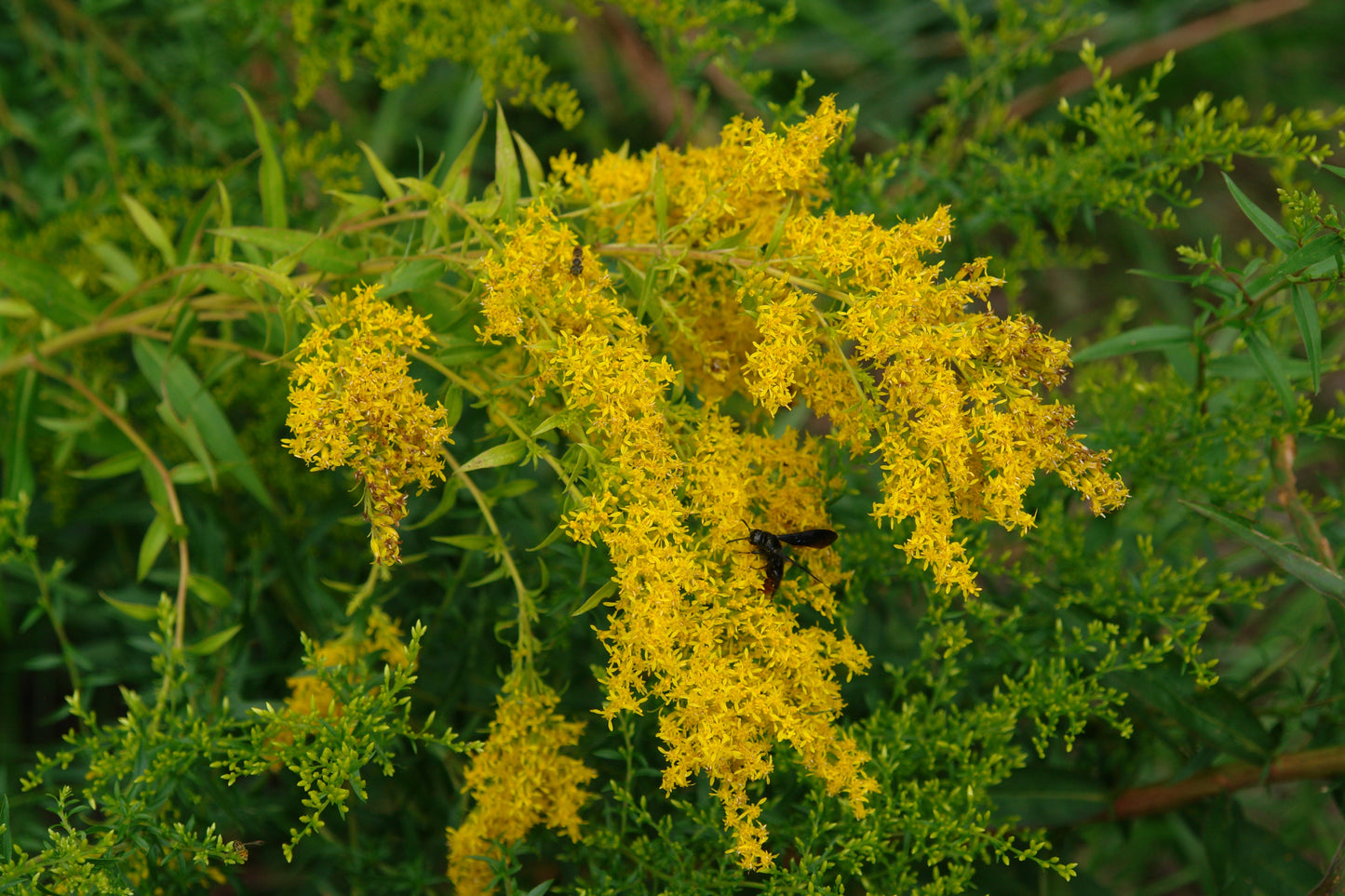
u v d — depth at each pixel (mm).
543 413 1322
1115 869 1769
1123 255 2166
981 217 1433
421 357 1309
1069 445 1283
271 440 1474
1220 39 1998
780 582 1317
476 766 1343
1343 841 1329
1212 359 1384
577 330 1298
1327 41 2016
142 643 1381
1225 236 2174
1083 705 1351
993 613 1377
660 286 1312
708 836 1352
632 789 1390
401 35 1459
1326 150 1365
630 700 1301
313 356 1303
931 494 1292
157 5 1549
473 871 1356
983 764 1349
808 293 1306
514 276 1296
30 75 1543
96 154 1527
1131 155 1448
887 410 1306
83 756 1426
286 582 1451
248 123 1537
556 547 1358
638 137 1981
